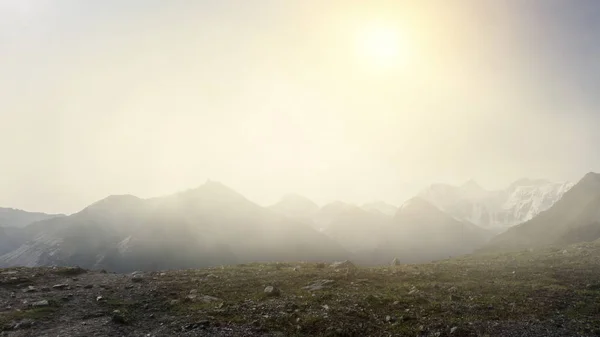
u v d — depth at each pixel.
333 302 27.33
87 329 20.22
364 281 35.19
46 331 19.75
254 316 23.83
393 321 24.05
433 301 28.61
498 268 45.31
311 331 21.86
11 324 20.27
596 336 21.83
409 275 39.12
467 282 35.81
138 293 28.56
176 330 20.88
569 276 39.19
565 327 23.19
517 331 22.44
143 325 21.72
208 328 21.36
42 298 25.88
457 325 23.27
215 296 28.75
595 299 29.33
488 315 25.36
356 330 22.06
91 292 28.28
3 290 27.75
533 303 28.16
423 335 21.83
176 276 36.00
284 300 27.73
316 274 37.91
